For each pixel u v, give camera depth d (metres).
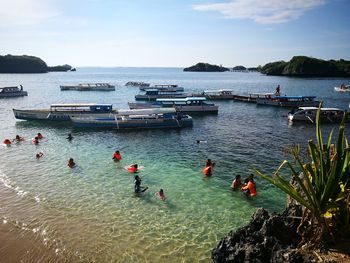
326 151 10.30
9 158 28.88
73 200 19.69
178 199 19.98
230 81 171.00
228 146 33.69
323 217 9.27
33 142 35.38
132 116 44.78
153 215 17.83
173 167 26.41
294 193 8.99
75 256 13.97
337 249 9.34
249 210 18.59
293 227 11.20
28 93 98.06
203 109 58.31
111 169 25.75
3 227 16.30
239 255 11.02
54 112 49.00
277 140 36.62
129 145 34.28
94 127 43.72
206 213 18.16
